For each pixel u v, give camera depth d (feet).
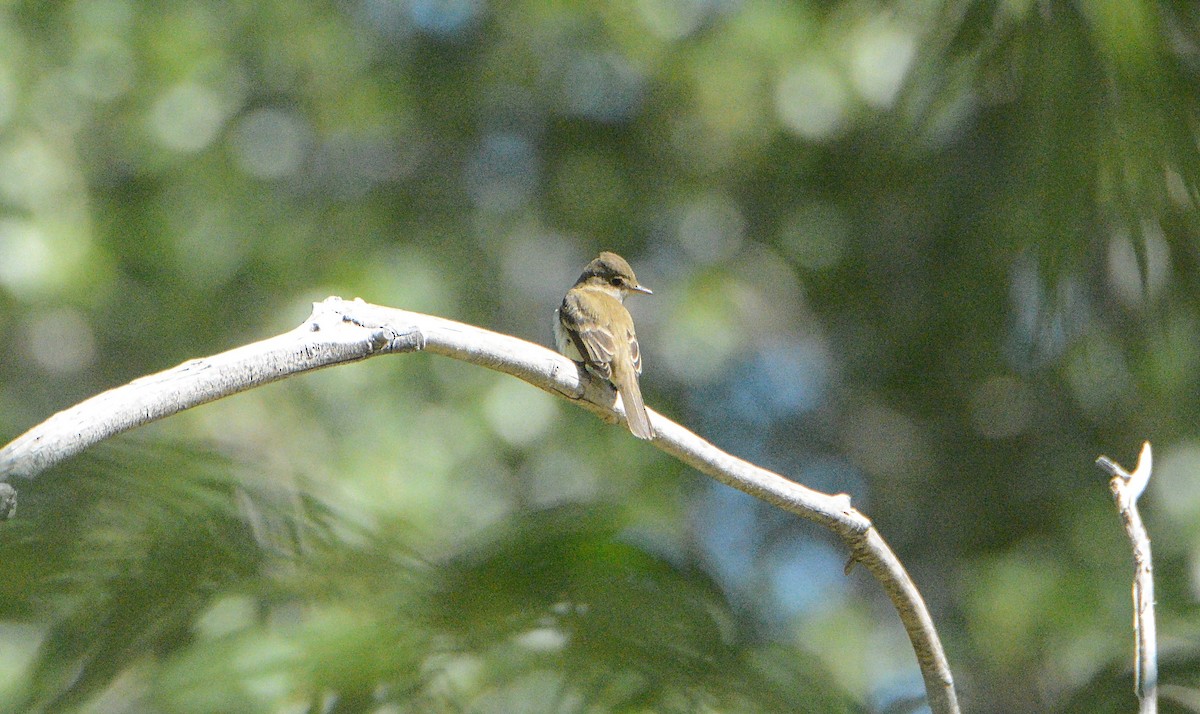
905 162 32.37
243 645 7.54
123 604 7.33
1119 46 17.04
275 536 8.02
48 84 54.75
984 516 48.98
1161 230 18.47
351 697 7.52
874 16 35.78
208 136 56.70
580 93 59.00
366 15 59.47
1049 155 17.78
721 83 54.34
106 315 55.16
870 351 52.37
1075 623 45.50
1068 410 45.88
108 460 7.88
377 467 50.19
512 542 8.48
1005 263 24.00
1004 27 18.56
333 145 58.80
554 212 58.39
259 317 55.26
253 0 57.93
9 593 7.20
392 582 8.08
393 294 55.06
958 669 49.80
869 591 59.26
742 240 58.49
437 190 58.08
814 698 8.77
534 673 8.02
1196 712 11.71
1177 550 43.62
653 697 8.11
